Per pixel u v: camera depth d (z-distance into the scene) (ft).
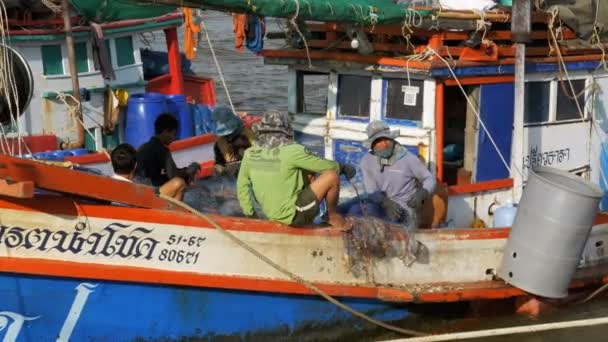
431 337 34.65
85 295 29.66
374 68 39.58
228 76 105.70
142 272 29.99
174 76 55.57
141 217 29.78
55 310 29.45
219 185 45.75
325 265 33.30
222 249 31.19
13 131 43.14
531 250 34.63
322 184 32.01
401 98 39.63
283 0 33.04
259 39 42.39
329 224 33.47
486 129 40.22
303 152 31.65
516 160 39.81
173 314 31.19
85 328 30.04
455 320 38.22
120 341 30.73
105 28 47.57
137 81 51.29
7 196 27.86
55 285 29.14
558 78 42.88
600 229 38.78
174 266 30.58
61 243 28.96
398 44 39.58
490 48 39.11
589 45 43.47
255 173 32.17
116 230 29.55
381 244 34.12
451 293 34.63
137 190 29.60
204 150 49.32
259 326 32.94
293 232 32.37
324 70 42.04
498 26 41.16
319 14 34.04
